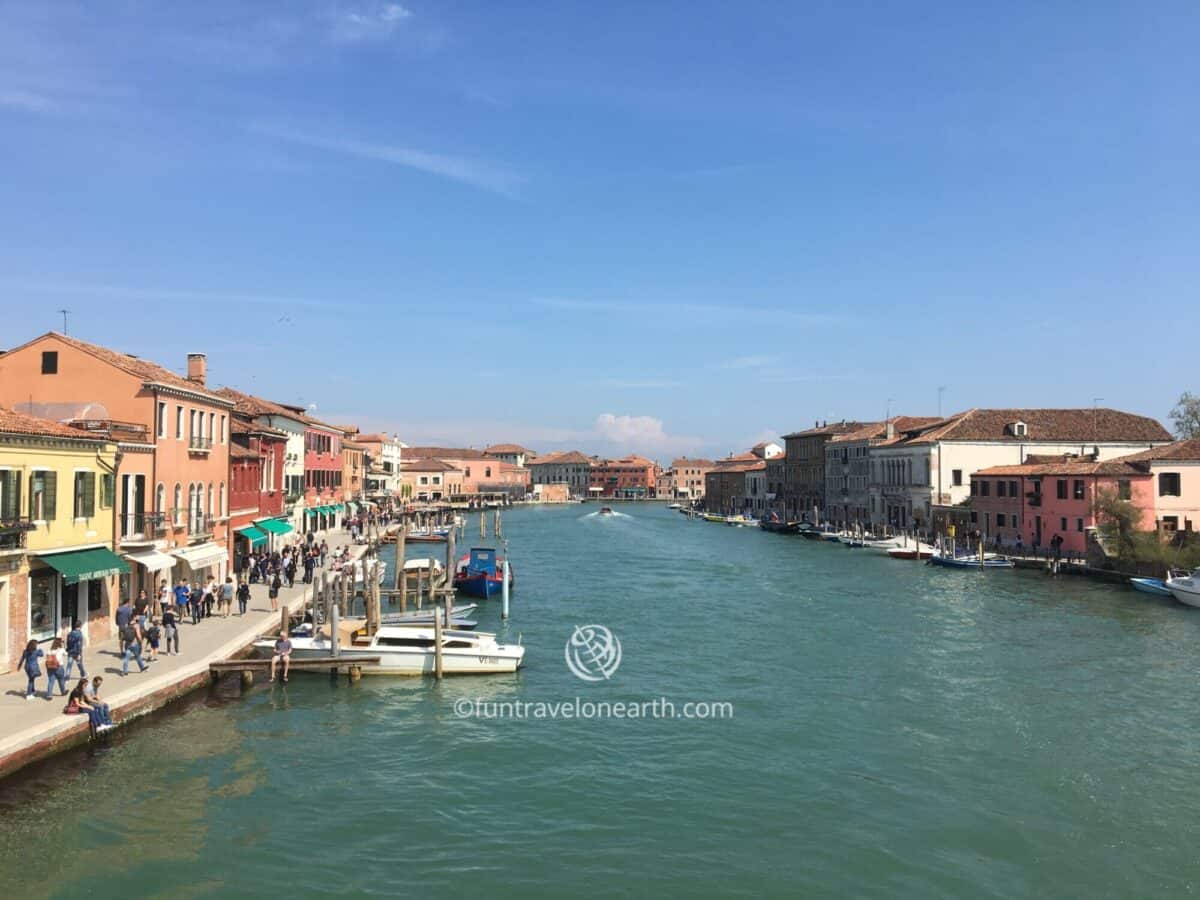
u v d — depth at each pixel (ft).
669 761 61.77
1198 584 124.57
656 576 168.14
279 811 52.75
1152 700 75.36
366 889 44.01
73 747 57.77
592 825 51.52
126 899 42.45
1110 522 157.07
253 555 132.67
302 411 201.98
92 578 76.23
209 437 112.37
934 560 180.65
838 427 339.36
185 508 102.12
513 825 51.49
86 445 78.54
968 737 66.08
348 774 58.85
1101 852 48.14
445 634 88.33
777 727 68.90
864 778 58.39
